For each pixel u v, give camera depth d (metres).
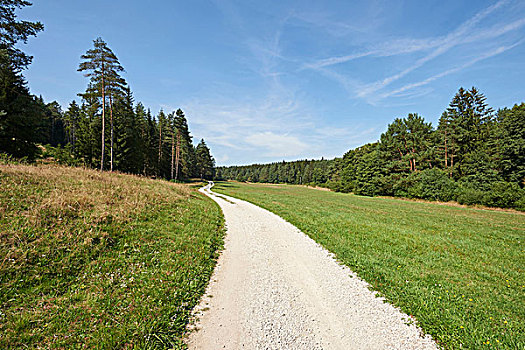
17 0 17.73
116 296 5.13
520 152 32.12
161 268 6.71
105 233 7.69
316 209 21.28
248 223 14.23
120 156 35.62
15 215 7.14
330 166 94.56
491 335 4.56
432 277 7.26
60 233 6.91
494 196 29.47
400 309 5.45
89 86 24.75
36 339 3.76
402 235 12.41
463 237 12.90
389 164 50.47
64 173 13.27
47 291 5.00
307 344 4.21
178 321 4.66
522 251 10.59
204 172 87.75
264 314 5.09
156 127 55.66
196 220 12.56
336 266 7.94
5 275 5.02
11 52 18.66
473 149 41.66
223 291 6.04
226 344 4.13
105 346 3.79
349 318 5.06
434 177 38.94
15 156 20.42
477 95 46.72
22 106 19.44
